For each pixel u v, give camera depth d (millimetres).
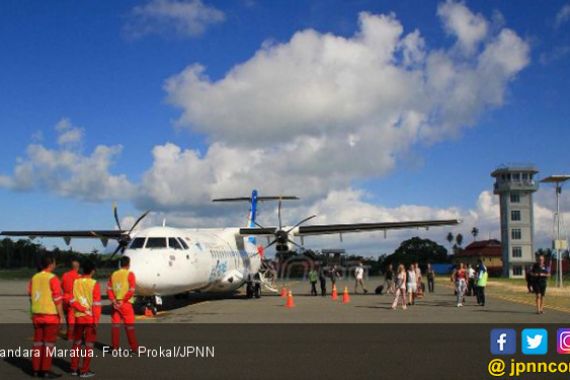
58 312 8758
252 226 33188
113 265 24203
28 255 89688
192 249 20016
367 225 27891
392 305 20406
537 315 17406
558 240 37938
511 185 76375
